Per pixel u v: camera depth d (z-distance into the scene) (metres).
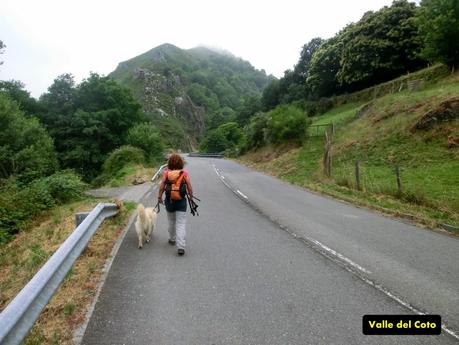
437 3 29.02
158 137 36.00
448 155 17.09
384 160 19.30
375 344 3.72
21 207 11.68
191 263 6.09
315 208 11.71
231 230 8.48
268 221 9.55
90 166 38.72
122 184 20.81
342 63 47.44
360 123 27.28
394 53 42.31
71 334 3.85
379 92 38.50
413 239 7.94
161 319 4.16
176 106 138.12
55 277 4.33
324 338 3.80
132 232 8.16
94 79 43.16
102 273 5.59
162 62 168.75
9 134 28.84
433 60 30.61
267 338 3.79
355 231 8.60
